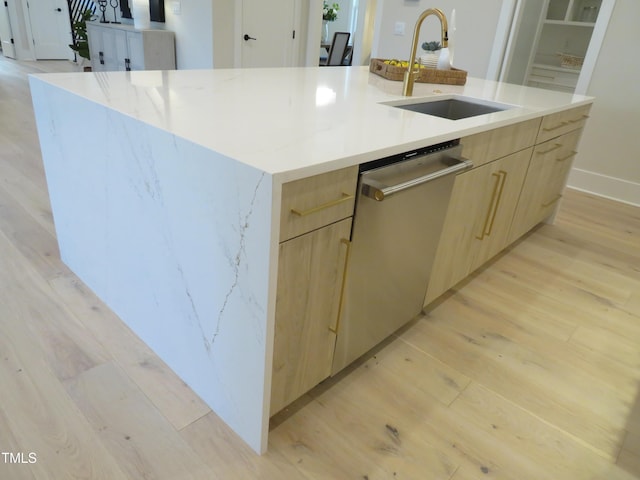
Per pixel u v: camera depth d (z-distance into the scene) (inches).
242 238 42.1
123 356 63.4
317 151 43.4
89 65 307.4
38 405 54.3
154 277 58.4
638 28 130.3
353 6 362.3
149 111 53.4
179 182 47.5
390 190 47.9
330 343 54.6
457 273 80.2
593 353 73.1
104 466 47.8
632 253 109.2
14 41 320.2
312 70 106.4
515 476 51.1
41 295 74.4
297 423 55.3
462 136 59.5
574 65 170.1
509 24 150.8
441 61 103.3
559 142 98.8
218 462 49.5
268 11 193.3
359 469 50.2
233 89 71.6
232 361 49.7
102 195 62.8
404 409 58.9
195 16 184.5
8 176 120.8
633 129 137.8
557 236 115.6
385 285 59.9
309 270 45.8
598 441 56.6
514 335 75.9
